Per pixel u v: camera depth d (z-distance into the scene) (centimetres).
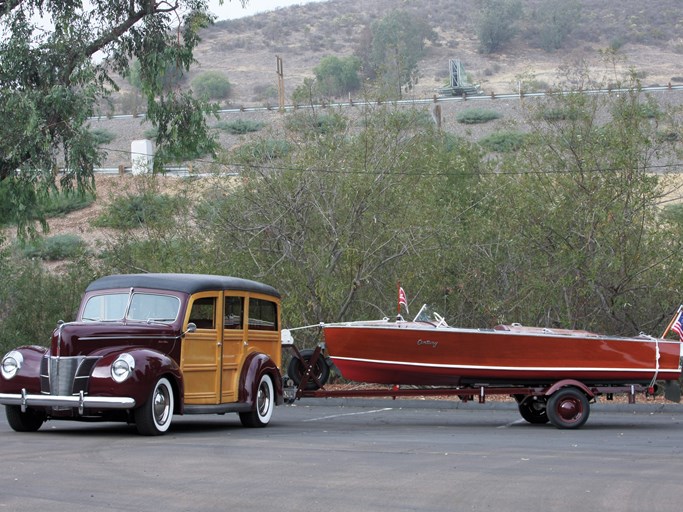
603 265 2159
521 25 19625
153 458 1138
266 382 1616
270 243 2403
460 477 1014
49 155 2656
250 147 2500
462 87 7488
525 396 1678
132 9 2850
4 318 2836
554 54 18375
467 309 2328
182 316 1456
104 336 1391
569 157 2281
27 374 1391
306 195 2361
